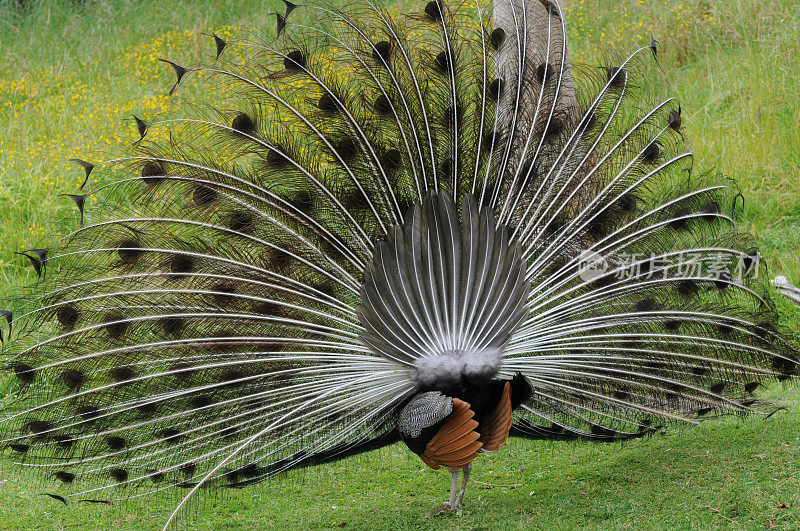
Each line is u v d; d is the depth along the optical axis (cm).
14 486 1125
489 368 941
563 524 950
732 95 2064
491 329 956
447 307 951
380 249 959
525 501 1034
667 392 1051
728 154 1855
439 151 996
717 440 1124
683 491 991
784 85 2000
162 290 948
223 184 962
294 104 979
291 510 1077
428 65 991
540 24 1050
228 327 962
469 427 888
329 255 986
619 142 1036
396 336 951
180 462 955
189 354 953
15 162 2067
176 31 2830
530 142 1019
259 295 969
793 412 1172
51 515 1060
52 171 2002
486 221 968
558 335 1003
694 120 1980
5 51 2842
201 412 955
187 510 965
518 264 975
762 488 957
